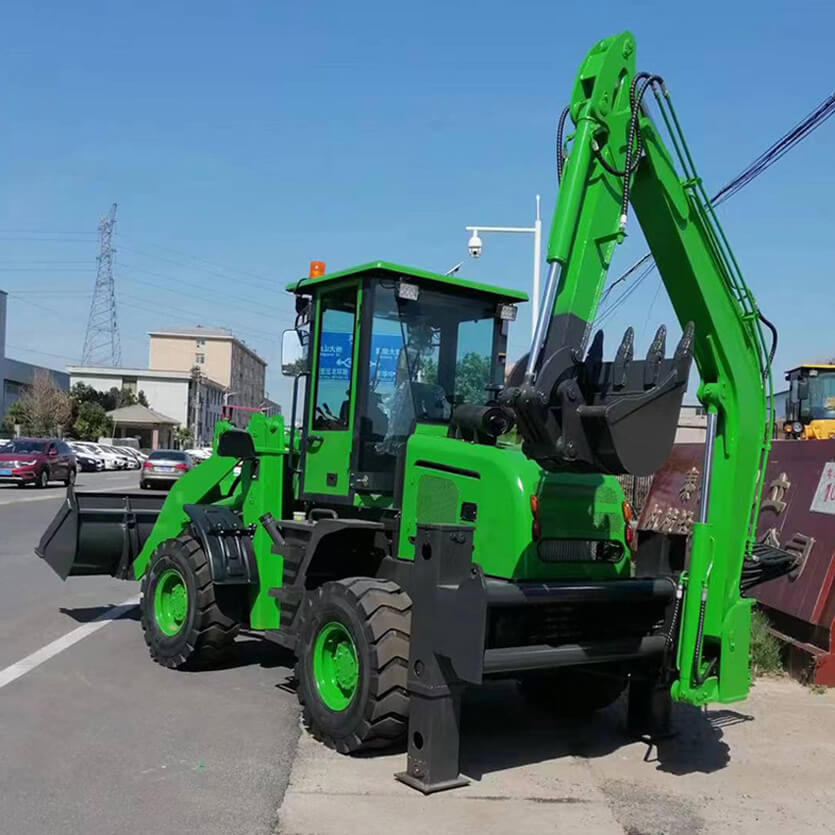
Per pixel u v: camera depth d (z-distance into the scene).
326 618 5.51
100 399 96.88
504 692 7.21
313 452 6.59
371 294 6.13
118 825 4.29
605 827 4.45
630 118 4.99
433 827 4.36
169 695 6.54
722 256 5.45
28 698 6.31
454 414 6.01
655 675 5.94
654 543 6.33
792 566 5.95
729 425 5.30
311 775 5.00
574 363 4.79
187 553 7.24
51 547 9.09
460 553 5.01
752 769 5.43
